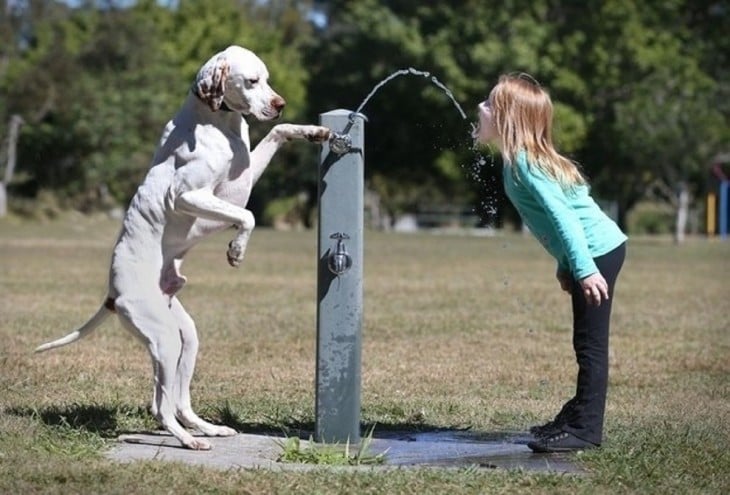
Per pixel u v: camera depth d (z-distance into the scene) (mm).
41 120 51969
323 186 7609
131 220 7629
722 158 49812
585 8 52094
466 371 11359
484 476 6809
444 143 53812
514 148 7414
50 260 27031
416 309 17109
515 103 7438
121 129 52812
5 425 7914
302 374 11070
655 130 45219
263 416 8852
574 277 7363
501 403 9680
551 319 15898
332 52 57750
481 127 7723
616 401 9789
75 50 55500
